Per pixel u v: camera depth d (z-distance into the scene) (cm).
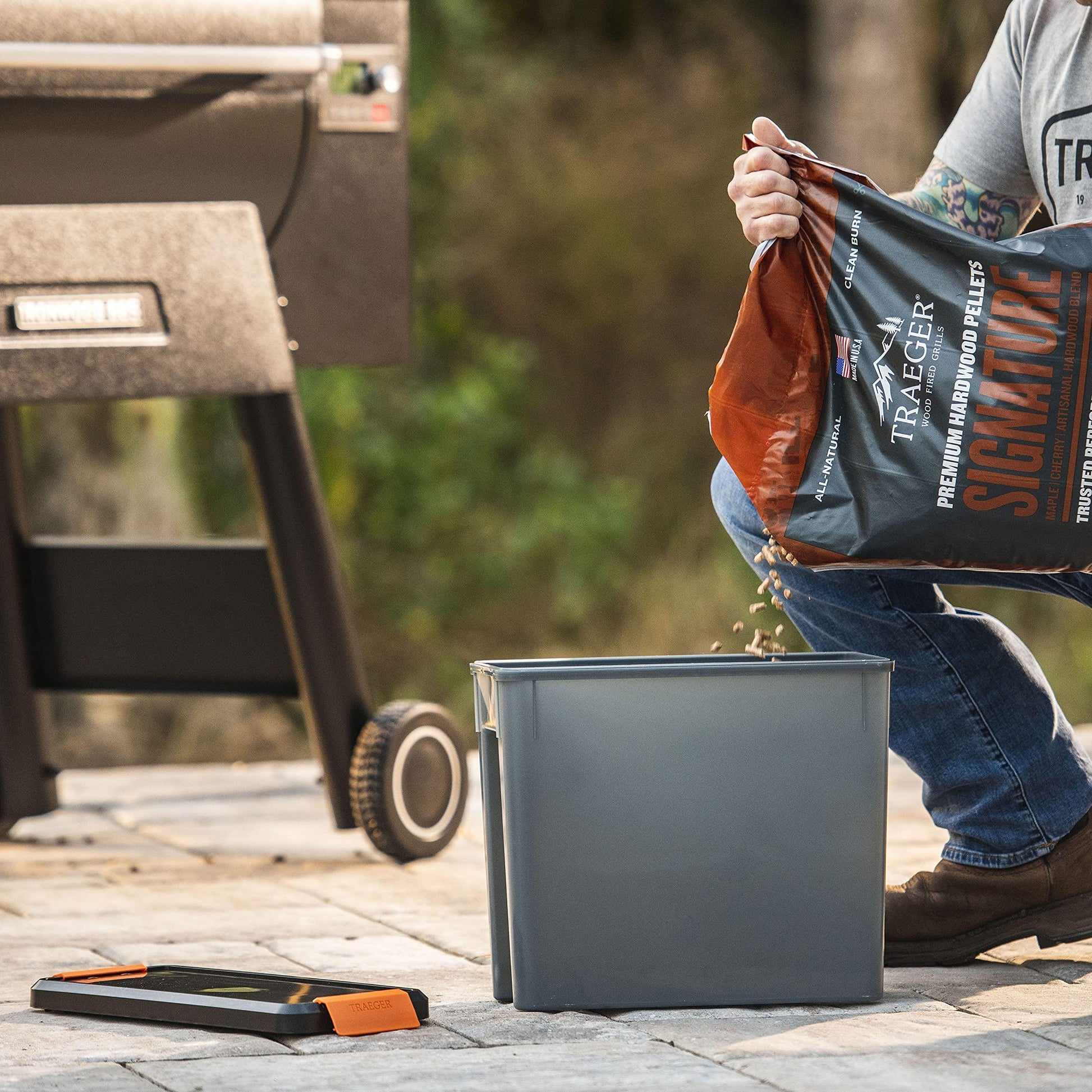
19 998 441
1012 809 455
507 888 422
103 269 585
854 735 412
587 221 1839
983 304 404
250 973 438
